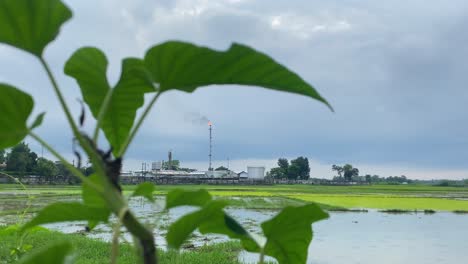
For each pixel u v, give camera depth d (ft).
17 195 118.21
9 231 13.35
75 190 154.10
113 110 4.00
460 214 81.97
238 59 3.08
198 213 3.61
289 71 3.16
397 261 39.99
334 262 39.19
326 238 52.80
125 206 2.88
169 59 3.09
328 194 152.15
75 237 41.39
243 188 215.51
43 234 41.88
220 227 4.20
